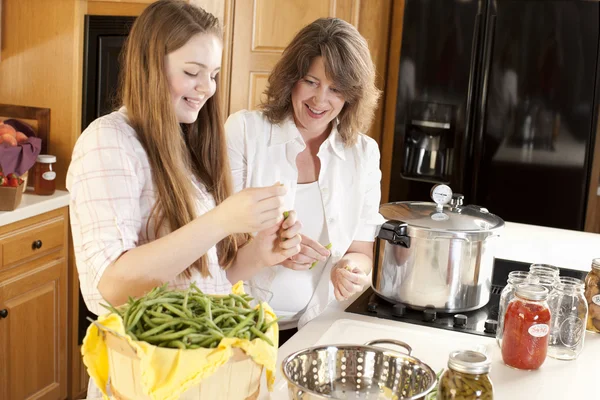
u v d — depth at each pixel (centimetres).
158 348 104
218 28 152
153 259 133
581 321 161
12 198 270
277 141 203
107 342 107
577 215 367
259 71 368
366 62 193
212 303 118
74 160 147
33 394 298
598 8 347
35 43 310
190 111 154
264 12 362
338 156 207
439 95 373
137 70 148
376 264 193
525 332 153
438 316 189
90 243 140
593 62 352
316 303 205
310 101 193
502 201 375
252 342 108
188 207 152
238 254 166
